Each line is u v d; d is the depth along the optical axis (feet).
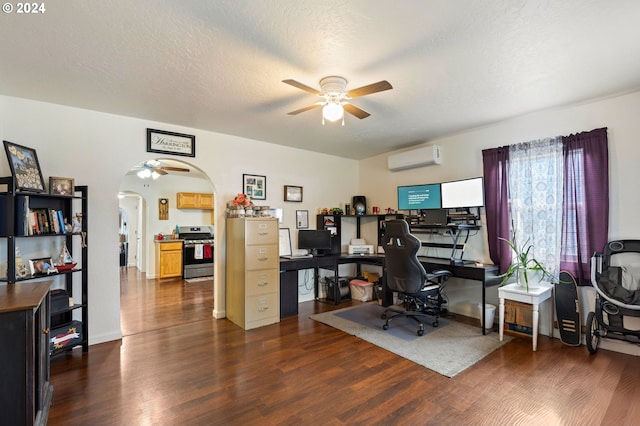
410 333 11.17
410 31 6.17
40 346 6.00
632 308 8.69
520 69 7.81
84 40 6.35
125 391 7.42
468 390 7.40
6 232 7.94
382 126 12.45
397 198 15.72
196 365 8.76
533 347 9.68
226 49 6.76
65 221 9.80
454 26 6.01
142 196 23.77
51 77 7.98
